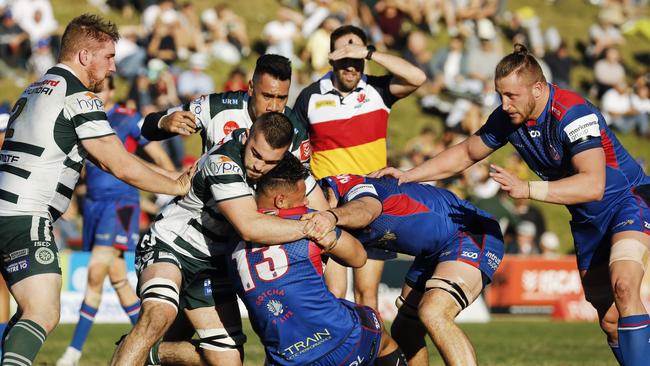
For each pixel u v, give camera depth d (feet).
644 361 68.44
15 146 66.33
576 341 130.31
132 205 107.76
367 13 247.91
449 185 195.11
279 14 241.35
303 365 63.67
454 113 226.17
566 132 69.97
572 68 279.28
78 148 67.31
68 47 67.92
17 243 64.95
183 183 68.33
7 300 100.37
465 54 238.48
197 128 75.46
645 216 72.84
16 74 225.15
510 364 102.78
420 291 73.87
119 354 63.16
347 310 64.44
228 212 63.46
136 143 106.32
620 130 253.85
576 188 67.92
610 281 71.87
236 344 71.05
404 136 226.17
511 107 70.44
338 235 63.46
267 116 63.52
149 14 227.81
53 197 66.59
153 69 205.36
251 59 244.01
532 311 166.61
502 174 67.77
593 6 328.49
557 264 168.25
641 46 303.27
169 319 65.72
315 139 89.56
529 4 323.37
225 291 70.54
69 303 145.79
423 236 70.49
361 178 71.36
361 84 88.33
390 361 67.05
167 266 68.03
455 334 66.39
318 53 225.35
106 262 105.09
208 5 265.34
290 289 62.49
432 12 267.80
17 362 61.31
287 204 63.93
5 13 225.76
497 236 72.64
